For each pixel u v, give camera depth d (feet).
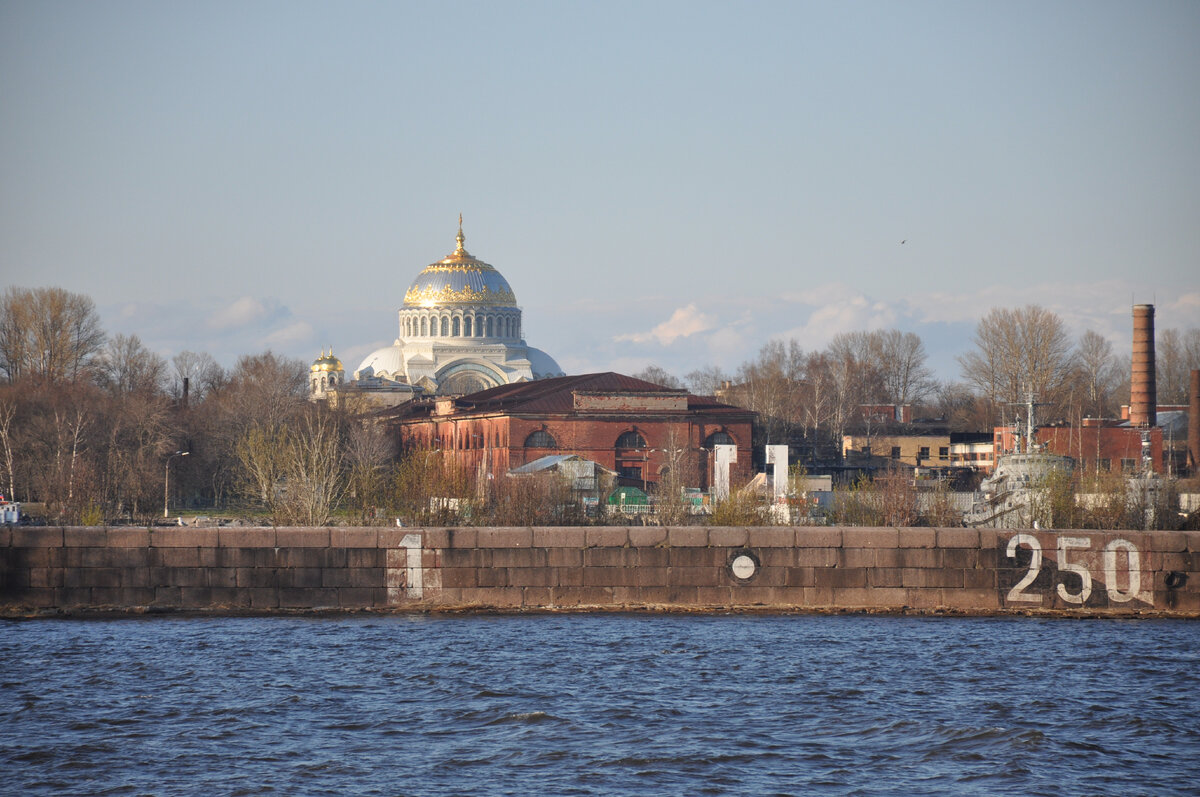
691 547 650.84
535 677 490.90
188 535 645.10
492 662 519.19
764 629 597.52
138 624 613.93
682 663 517.14
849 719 428.56
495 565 650.84
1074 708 444.96
